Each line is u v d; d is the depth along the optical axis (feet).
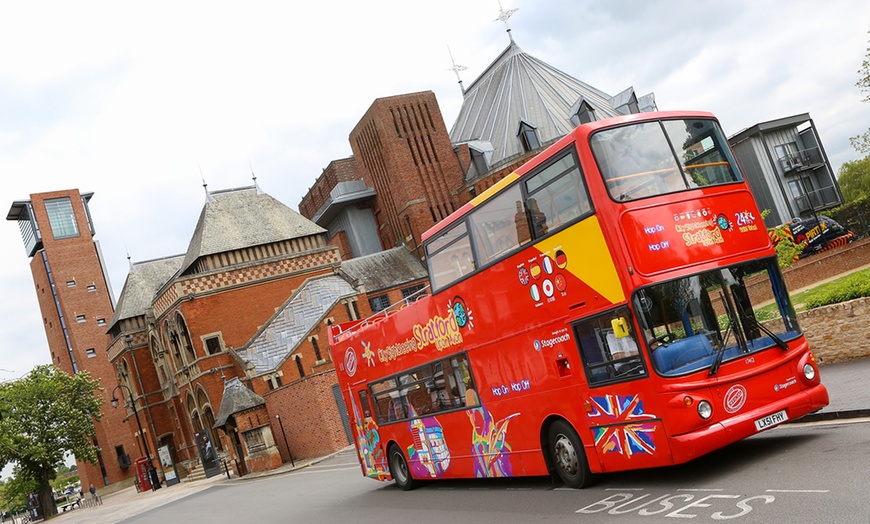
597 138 34.01
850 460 29.14
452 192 221.87
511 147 212.02
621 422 33.99
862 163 216.54
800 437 36.14
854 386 42.55
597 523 29.60
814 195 183.01
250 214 179.83
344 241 241.14
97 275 304.71
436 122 225.97
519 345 40.52
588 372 35.68
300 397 124.06
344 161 255.91
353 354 63.57
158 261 219.41
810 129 184.24
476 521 36.94
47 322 312.71
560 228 35.96
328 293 157.28
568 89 220.23
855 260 118.11
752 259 34.71
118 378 213.66
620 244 32.60
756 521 24.67
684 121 36.14
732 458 35.68
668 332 32.17
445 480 58.80
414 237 216.33
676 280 32.71
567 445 38.52
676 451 31.27
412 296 52.70
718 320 33.01
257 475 122.52
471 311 44.68
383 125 221.25
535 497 39.19
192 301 160.45
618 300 32.89
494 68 233.96
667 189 34.04
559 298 36.83
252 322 164.14
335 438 120.78
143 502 147.54
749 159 182.09
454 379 48.03
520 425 41.91
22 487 266.36
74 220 307.17
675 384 31.37
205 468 155.43
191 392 163.94
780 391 33.06
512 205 39.55
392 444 59.41
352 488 69.26
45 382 201.77
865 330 50.34
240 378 151.33
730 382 32.07
